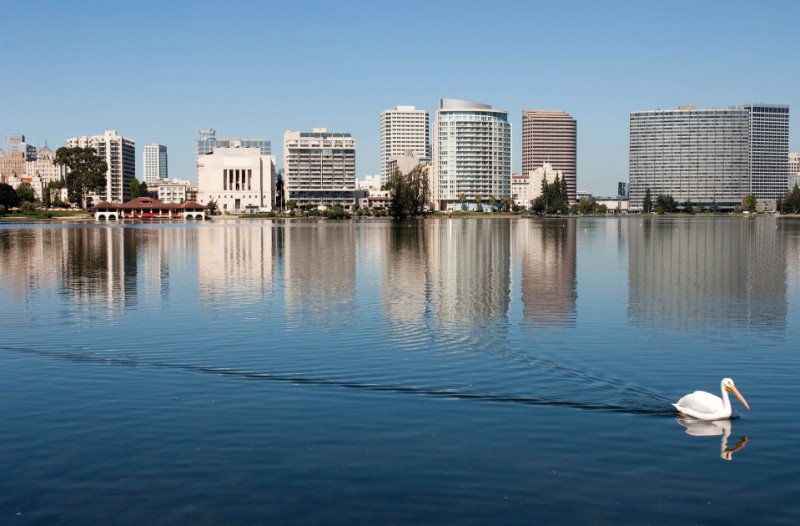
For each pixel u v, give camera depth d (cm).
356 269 6912
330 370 2898
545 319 4053
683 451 2020
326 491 1778
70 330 3784
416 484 1814
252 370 2908
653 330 3728
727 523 1631
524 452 2009
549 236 13450
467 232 15412
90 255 8838
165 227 19538
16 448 2052
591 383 2700
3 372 2886
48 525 1630
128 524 1633
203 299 4894
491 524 1622
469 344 3381
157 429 2195
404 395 2542
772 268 6988
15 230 17050
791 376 2823
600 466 1919
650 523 1630
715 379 2780
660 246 10338
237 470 1897
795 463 1944
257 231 16362
